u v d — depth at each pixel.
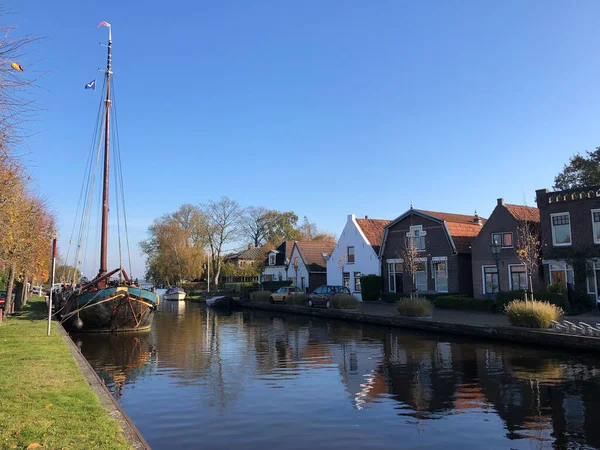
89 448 5.31
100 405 7.27
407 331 22.08
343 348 16.94
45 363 10.53
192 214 66.88
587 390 10.34
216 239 64.81
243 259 76.88
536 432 7.71
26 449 5.21
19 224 14.94
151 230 71.44
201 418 8.62
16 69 6.50
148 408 9.33
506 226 28.38
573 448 7.02
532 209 31.22
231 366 13.73
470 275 32.22
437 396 10.00
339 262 40.00
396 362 13.96
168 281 71.50
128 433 6.05
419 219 34.28
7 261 16.73
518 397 9.82
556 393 10.11
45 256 27.00
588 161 34.38
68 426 6.10
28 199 19.36
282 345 17.97
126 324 24.17
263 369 13.19
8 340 14.37
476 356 14.84
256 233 82.50
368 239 39.19
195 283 72.31
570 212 25.38
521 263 27.31
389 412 8.89
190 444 7.31
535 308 17.78
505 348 16.41
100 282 26.31
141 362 14.77
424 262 33.75
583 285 24.50
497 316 23.62
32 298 50.12
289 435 7.68
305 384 11.24
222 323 28.34
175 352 16.75
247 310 41.66
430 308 23.92
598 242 24.23
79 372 9.78
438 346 17.12
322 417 8.61
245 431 7.90
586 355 14.77
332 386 11.02
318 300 33.66
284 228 82.25
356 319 26.59
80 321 23.47
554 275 26.03
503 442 7.29
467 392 10.30
